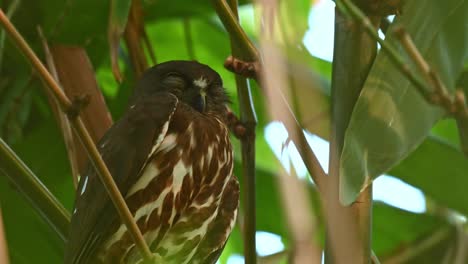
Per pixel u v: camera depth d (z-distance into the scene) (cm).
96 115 963
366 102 620
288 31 518
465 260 947
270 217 1101
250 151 730
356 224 678
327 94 976
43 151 1051
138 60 1011
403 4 701
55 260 991
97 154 597
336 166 669
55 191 1058
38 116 1102
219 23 1173
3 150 706
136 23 1016
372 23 712
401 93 620
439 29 639
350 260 394
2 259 371
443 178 1048
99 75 1194
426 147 1034
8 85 1038
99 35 1000
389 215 1106
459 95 486
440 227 1059
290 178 346
